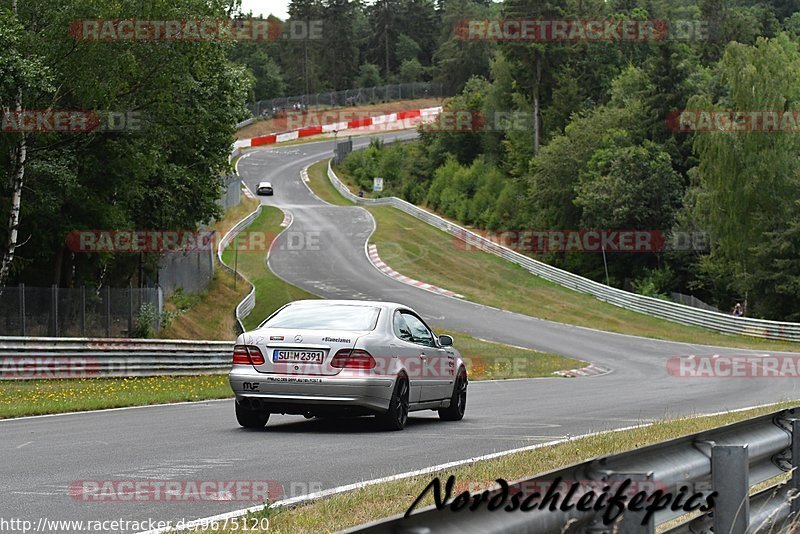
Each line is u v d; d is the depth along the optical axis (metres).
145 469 8.87
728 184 59.47
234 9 31.59
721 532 5.00
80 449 10.27
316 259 66.12
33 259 32.78
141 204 37.00
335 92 160.38
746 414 14.62
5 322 26.00
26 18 28.11
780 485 6.26
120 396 18.45
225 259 64.12
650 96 77.00
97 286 37.22
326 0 178.75
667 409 16.64
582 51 101.69
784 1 149.38
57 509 6.90
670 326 52.50
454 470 8.52
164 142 33.00
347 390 11.73
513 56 96.00
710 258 65.88
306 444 10.86
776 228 59.03
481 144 109.06
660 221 70.81
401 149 118.00
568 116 94.56
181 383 24.48
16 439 11.22
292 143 140.62
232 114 36.94
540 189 79.56
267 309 49.59
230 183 81.25
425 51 198.38
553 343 42.69
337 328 12.15
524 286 61.28
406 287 58.62
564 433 12.31
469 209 89.06
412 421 14.18
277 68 168.62
